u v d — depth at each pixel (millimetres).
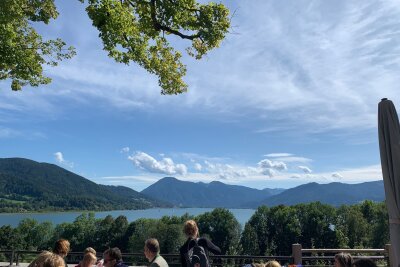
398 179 4664
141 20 10078
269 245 82125
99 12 9273
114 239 88812
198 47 10750
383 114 4980
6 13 8492
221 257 10156
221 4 9688
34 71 10992
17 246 80812
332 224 80250
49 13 10508
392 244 4609
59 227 95688
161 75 11539
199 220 86250
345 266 4828
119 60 10648
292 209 83938
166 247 77562
